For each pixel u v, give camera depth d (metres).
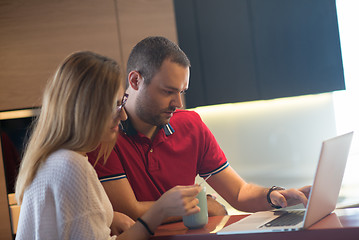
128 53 2.94
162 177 1.72
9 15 2.79
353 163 3.63
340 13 3.64
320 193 1.20
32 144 1.25
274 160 3.75
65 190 1.16
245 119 3.75
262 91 3.25
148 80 1.66
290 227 1.17
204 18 3.18
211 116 3.72
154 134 1.76
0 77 2.78
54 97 1.23
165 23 3.02
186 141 1.80
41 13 2.82
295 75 3.27
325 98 3.75
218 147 1.91
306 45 3.27
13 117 2.79
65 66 1.24
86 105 1.20
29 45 2.80
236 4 3.21
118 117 1.30
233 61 3.21
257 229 1.19
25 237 1.19
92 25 2.89
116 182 1.59
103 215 1.21
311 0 3.25
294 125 3.76
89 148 1.23
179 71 1.66
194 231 1.30
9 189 2.80
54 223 1.17
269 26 3.25
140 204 1.60
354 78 3.67
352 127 3.71
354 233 1.09
